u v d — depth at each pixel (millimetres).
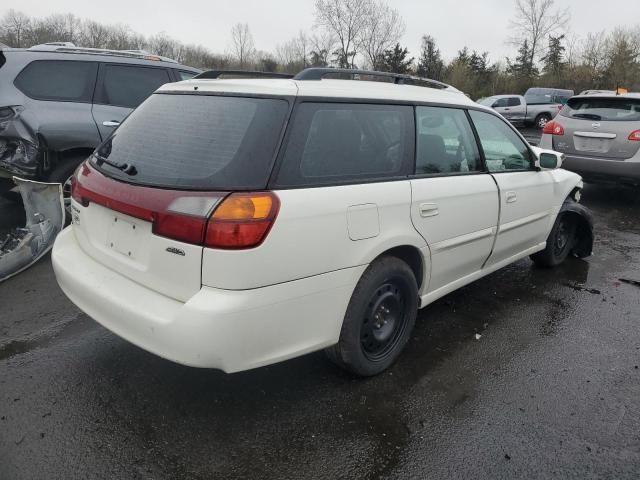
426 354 3355
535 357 3371
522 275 4852
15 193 5793
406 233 2908
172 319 2246
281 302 2361
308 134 2512
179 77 6156
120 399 2766
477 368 3213
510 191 3850
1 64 5156
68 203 5320
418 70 51406
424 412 2758
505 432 2623
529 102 23719
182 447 2441
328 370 3098
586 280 4773
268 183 2316
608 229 6617
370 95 2889
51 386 2854
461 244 3430
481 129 3738
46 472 2264
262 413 2697
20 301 3881
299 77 2705
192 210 2236
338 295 2609
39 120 5121
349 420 2670
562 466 2408
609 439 2602
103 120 5457
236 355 2279
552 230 4742
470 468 2379
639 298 4398
